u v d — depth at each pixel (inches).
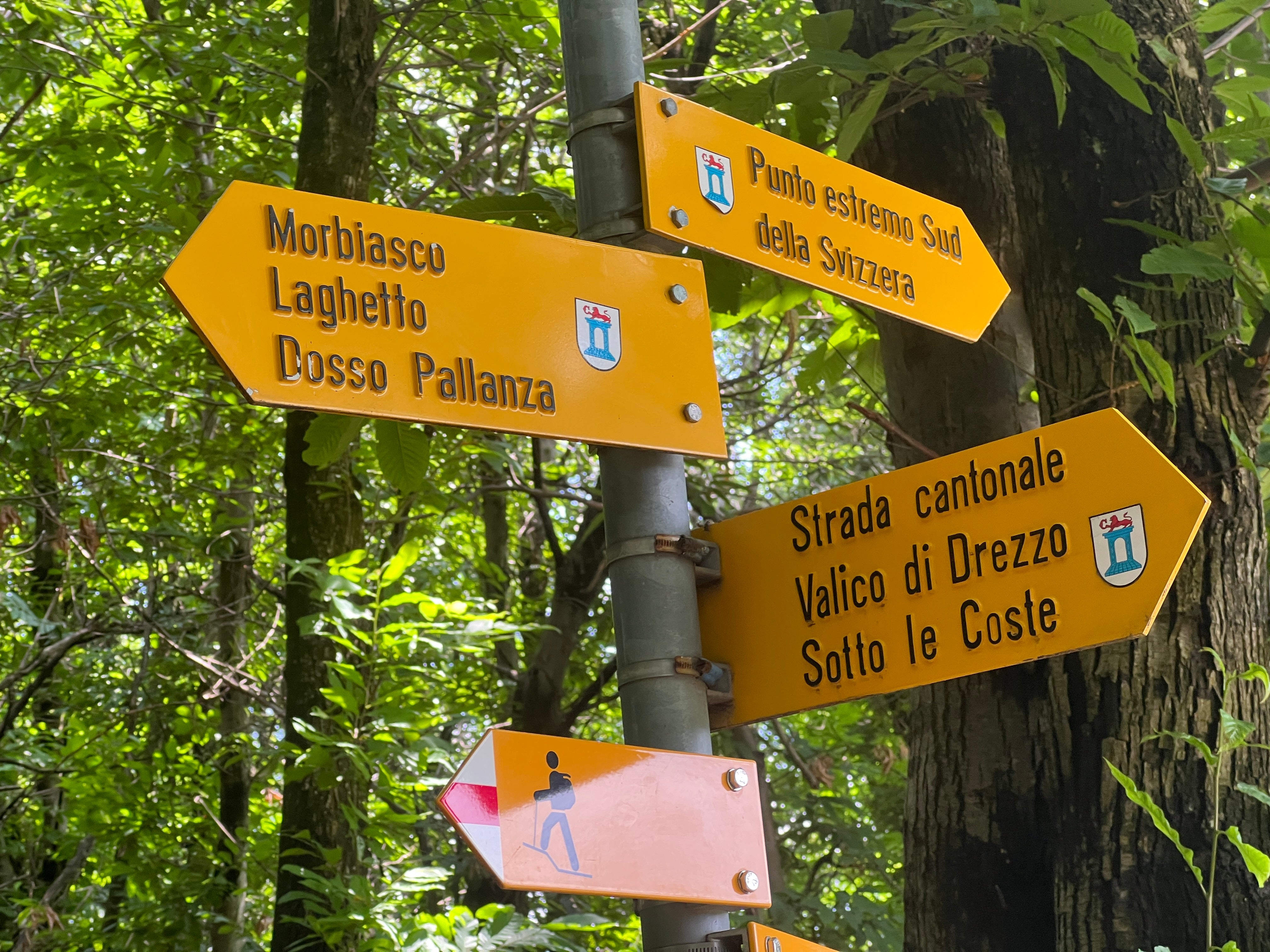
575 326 68.3
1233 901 120.5
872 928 355.9
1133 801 108.0
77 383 301.0
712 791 64.8
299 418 206.8
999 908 146.6
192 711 308.0
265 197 61.2
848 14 138.8
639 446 68.6
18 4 286.0
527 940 166.7
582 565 362.3
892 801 401.1
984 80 159.0
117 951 276.7
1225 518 132.6
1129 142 147.2
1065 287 145.9
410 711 179.0
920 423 171.2
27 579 343.0
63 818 335.9
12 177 302.8
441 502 281.0
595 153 73.4
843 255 81.0
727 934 63.1
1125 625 64.1
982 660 67.6
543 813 59.3
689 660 68.1
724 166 75.5
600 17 74.9
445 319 64.6
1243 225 127.4
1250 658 130.3
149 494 310.3
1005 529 68.9
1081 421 68.0
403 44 265.0
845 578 72.3
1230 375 137.9
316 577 175.2
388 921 167.3
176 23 281.0
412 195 310.5
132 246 304.7
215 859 268.2
